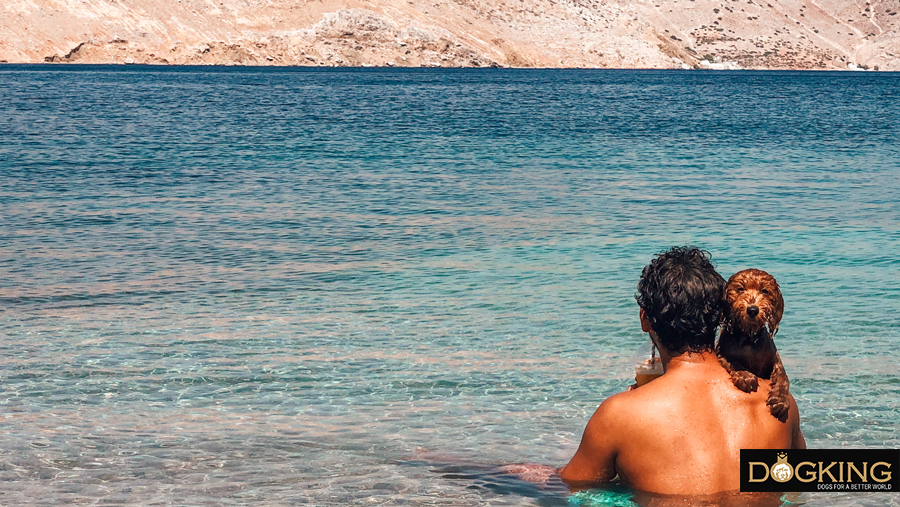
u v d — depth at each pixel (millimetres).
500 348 7973
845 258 12273
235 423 6051
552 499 4367
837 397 6520
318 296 10109
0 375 7141
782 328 8578
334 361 7574
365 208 17469
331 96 75938
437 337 8359
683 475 3682
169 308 9508
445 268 11742
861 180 23062
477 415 6211
